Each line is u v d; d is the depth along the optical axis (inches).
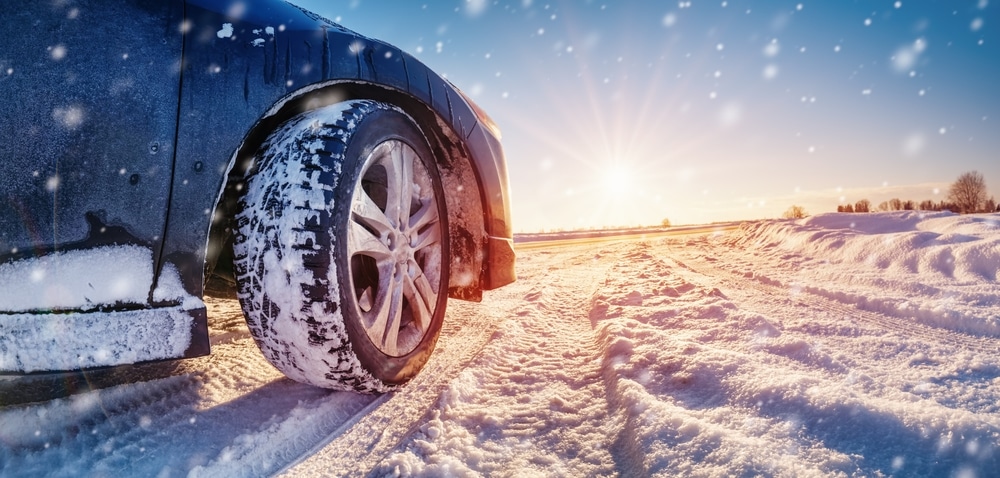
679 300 150.4
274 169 67.8
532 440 64.1
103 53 56.4
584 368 93.8
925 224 301.1
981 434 51.4
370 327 73.6
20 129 51.6
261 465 60.4
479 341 115.2
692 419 58.5
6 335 49.6
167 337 58.2
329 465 60.9
